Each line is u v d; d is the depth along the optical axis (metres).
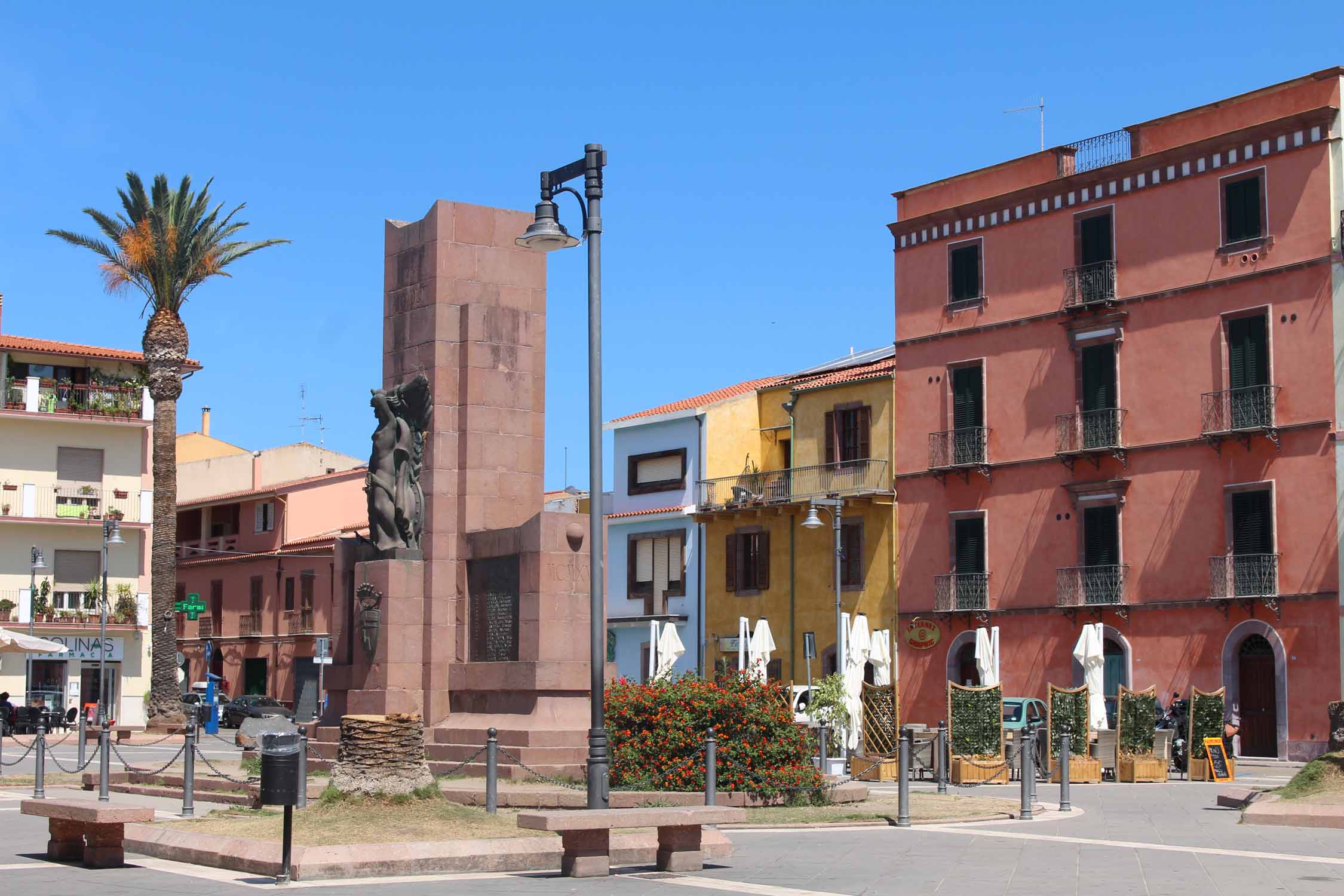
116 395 62.66
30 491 60.69
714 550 57.31
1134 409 44.25
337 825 17.17
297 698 69.75
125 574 62.38
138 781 27.39
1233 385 41.94
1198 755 32.88
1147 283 44.09
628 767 23.27
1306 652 39.66
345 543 29.47
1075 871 15.81
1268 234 41.22
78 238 54.47
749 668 25.19
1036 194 47.16
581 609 26.53
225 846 15.96
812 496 53.19
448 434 28.53
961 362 49.03
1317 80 40.47
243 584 74.12
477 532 27.95
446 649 27.88
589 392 19.48
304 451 80.62
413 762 18.66
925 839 19.20
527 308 29.56
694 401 61.16
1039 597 46.22
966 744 31.16
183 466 77.94
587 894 13.95
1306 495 40.06
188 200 54.88
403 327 29.61
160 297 54.53
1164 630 42.88
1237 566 41.06
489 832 17.31
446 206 29.06
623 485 61.56
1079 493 45.25
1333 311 39.75
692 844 15.98
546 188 20.67
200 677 76.19
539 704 25.88
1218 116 42.72
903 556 50.34
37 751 25.81
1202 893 14.09
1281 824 20.89
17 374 61.97
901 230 51.25
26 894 13.79
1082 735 32.47
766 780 23.14
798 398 55.34
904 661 49.91
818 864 16.45
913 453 50.38
